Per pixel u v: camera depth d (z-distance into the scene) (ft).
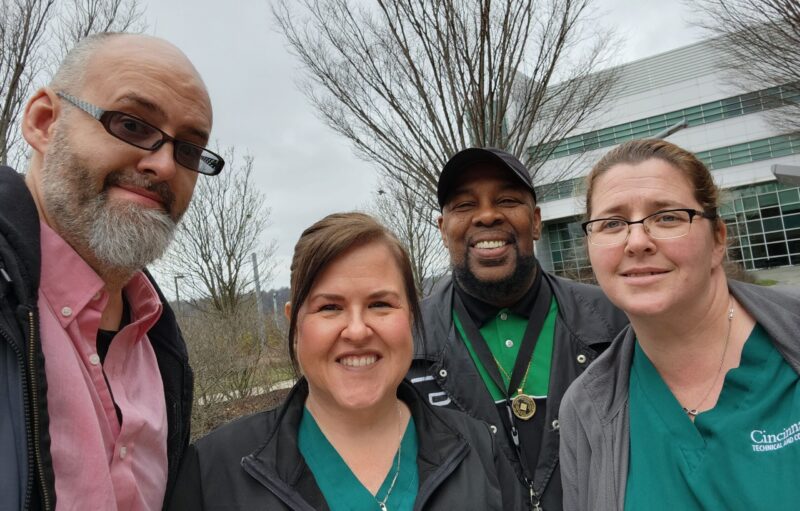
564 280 8.82
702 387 5.29
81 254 5.69
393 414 5.64
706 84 92.99
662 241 5.03
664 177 5.17
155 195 5.79
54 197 5.45
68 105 5.52
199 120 6.00
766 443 4.66
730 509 4.59
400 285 5.49
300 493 4.83
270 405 29.76
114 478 5.27
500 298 8.05
